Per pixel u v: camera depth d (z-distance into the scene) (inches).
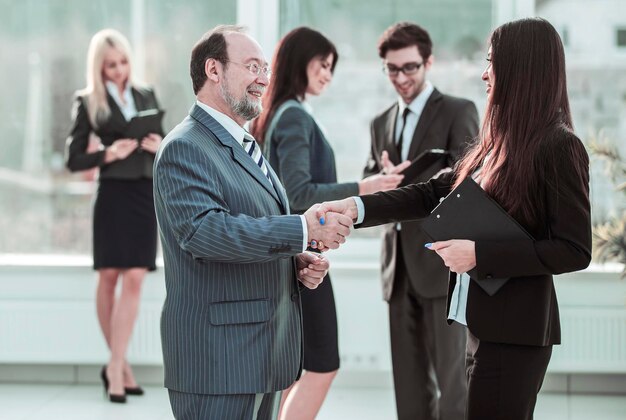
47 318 214.8
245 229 98.8
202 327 101.2
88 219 226.1
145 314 213.8
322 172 150.5
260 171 107.4
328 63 150.6
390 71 161.3
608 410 195.9
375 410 197.5
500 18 214.7
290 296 108.4
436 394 164.2
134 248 201.0
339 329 211.9
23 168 226.5
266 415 107.0
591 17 213.2
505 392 102.7
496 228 100.9
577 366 204.5
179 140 101.3
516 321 101.0
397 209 119.0
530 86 101.9
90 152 209.2
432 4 216.5
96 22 223.5
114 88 207.5
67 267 217.5
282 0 219.5
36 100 225.6
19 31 224.5
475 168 110.0
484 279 101.0
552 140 99.2
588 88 214.1
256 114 108.4
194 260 101.9
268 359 103.3
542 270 99.1
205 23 221.6
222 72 105.8
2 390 214.1
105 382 206.7
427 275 155.6
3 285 218.2
